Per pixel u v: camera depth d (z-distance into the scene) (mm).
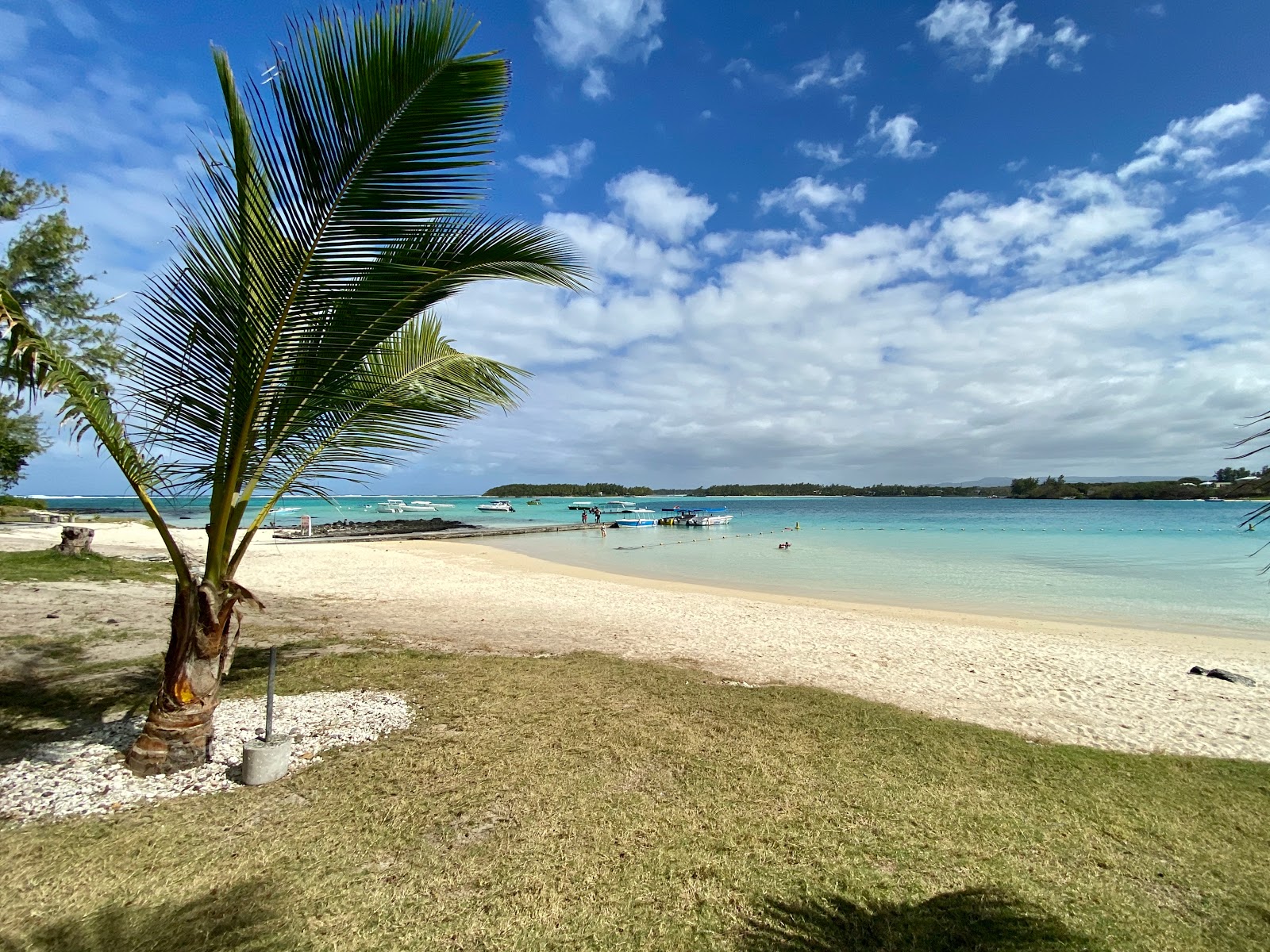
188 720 4605
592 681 7387
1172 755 5645
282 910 3049
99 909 3020
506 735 5516
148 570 14492
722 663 8773
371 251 4297
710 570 23500
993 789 4734
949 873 3580
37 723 5453
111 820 3857
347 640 9422
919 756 5336
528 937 2930
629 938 2949
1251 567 23141
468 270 4645
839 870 3576
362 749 5113
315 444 5098
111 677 6824
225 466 4625
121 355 4941
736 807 4297
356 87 3861
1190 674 8891
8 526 27125
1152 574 21422
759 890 3359
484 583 17344
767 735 5703
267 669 7594
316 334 4414
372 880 3324
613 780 4656
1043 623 13375
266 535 35750
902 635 11430
